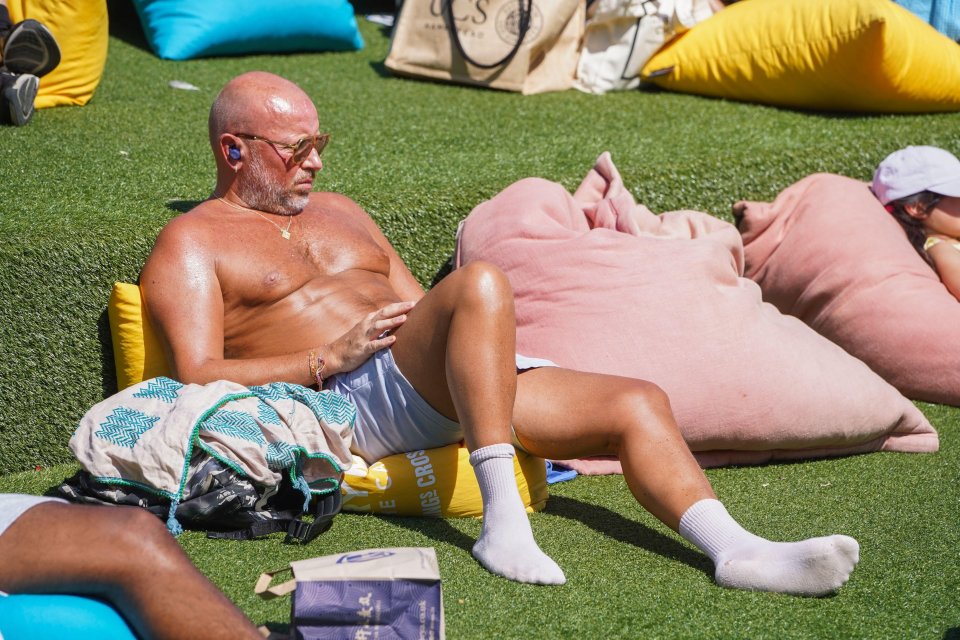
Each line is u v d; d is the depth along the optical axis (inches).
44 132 437.7
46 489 297.7
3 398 310.0
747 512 284.2
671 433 252.5
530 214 351.6
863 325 373.7
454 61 563.2
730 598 230.4
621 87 569.6
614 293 324.5
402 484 268.5
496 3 556.1
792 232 400.5
